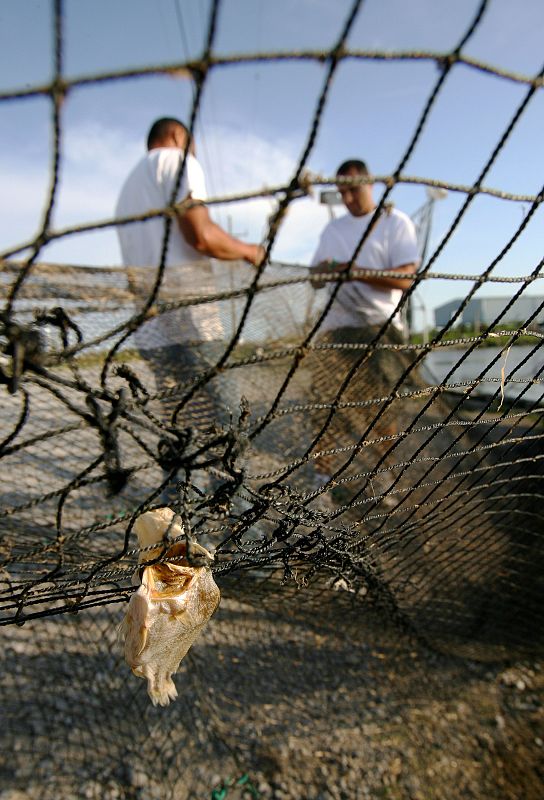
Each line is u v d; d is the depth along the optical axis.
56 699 2.57
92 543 2.57
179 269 2.47
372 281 3.30
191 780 2.49
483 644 3.22
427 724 2.92
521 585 3.02
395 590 2.68
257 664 3.07
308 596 2.63
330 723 2.85
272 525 2.56
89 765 2.41
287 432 3.04
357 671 3.16
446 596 2.93
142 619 1.32
